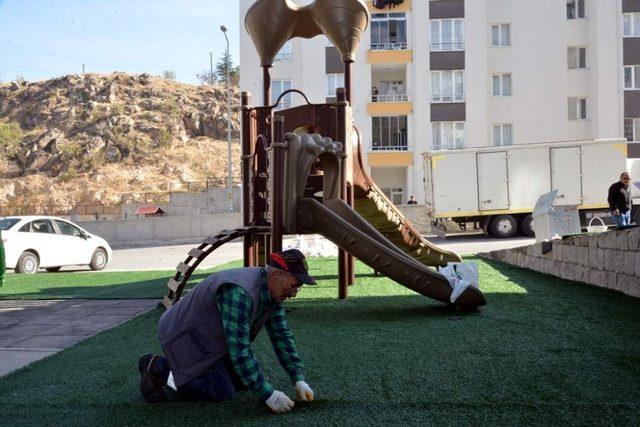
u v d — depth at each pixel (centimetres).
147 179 5644
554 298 728
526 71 3300
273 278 334
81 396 377
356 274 1114
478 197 2277
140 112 7056
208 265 1584
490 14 3306
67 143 6425
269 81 933
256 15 899
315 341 521
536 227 1163
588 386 369
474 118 3259
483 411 330
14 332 632
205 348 343
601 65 3219
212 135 6994
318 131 832
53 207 4397
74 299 887
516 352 461
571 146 2261
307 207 705
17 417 341
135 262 1919
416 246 1054
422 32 3269
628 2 3203
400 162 3284
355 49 901
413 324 589
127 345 539
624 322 568
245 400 358
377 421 319
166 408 348
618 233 762
